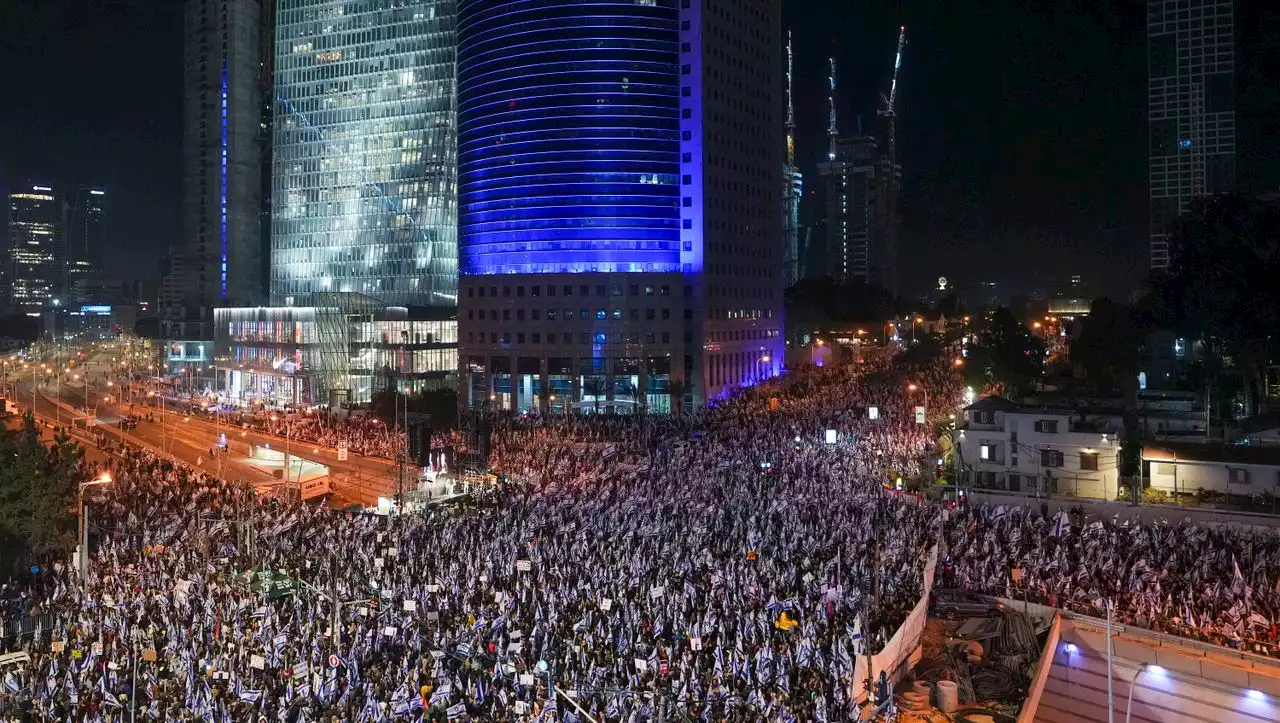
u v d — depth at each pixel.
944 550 68.75
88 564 67.62
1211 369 137.25
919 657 56.41
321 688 44.69
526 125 192.12
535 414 167.88
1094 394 146.12
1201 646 53.31
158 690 45.59
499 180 195.75
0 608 60.19
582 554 65.69
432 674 46.31
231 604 56.41
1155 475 96.69
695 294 194.38
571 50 189.62
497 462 109.75
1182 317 132.50
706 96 196.75
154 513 80.75
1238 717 50.66
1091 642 56.81
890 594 58.91
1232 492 92.69
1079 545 69.00
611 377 190.12
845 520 74.56
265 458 125.31
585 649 49.41
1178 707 52.56
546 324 193.00
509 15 192.50
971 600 63.34
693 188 195.38
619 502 83.00
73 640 52.78
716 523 74.50
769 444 112.88
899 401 152.12
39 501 76.62
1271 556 66.69
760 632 51.88
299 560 66.81
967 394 149.38
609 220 190.38
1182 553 66.62
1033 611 61.06
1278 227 121.94
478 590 58.53
